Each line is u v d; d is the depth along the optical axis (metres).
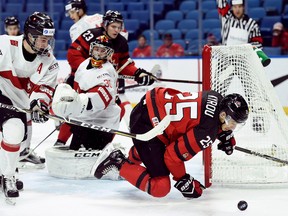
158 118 12.64
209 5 34.25
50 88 13.49
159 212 12.21
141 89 27.89
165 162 12.56
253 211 12.22
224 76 14.60
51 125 25.92
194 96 12.59
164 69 27.92
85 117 15.66
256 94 14.77
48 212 12.26
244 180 14.48
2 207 12.67
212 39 29.81
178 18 34.06
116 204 12.88
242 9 21.05
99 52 14.88
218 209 12.41
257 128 14.95
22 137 13.05
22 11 35.59
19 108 13.08
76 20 19.95
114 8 35.09
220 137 13.36
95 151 15.38
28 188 14.42
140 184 12.93
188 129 12.41
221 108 12.32
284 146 14.91
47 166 15.82
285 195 13.58
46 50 13.11
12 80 13.31
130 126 13.31
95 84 14.95
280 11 32.19
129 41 33.91
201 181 15.13
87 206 12.72
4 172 13.11
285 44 29.47
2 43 13.02
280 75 26.31
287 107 26.34
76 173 15.30
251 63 14.61
